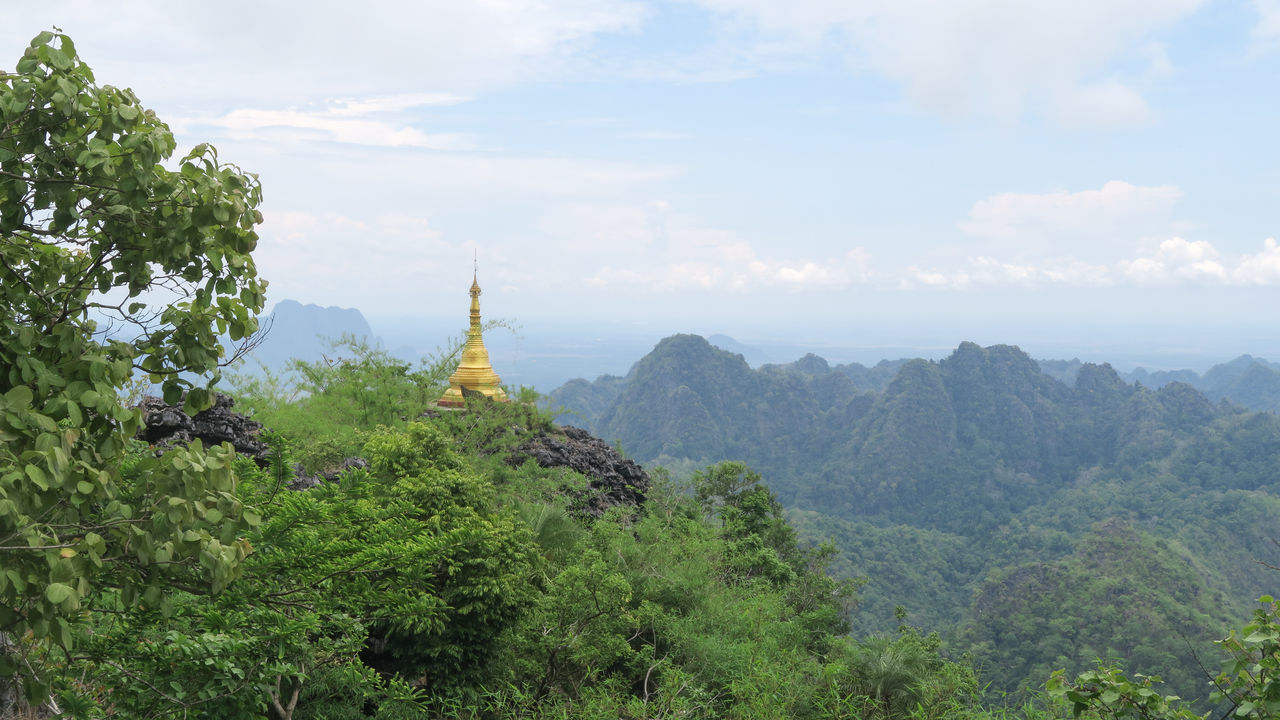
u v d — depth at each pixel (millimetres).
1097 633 97312
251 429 13125
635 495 23000
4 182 3828
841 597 21000
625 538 13555
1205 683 85438
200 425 12227
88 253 4711
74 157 3955
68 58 3943
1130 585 104375
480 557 8359
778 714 9117
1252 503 162750
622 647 10031
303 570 6121
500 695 8547
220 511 4195
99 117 4051
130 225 4180
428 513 8641
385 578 6789
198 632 6129
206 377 4699
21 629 3881
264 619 5848
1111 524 122875
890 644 11109
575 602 9922
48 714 5512
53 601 3375
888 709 10242
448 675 8227
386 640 8430
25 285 4363
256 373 18438
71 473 3840
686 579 12664
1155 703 4844
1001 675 95188
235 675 5887
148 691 5695
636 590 11781
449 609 8070
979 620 109625
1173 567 109562
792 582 19172
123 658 5742
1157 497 183250
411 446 9516
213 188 4199
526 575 9398
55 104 3775
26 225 4109
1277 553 151250
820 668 10664
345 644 7039
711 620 11773
